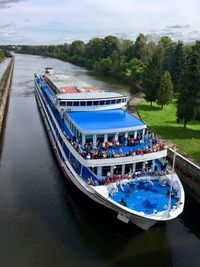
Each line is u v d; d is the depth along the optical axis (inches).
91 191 1090.1
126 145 1258.6
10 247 959.6
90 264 906.7
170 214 967.0
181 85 2006.6
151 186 1122.0
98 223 1091.9
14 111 2684.5
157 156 1206.3
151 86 2728.8
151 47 6013.8
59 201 1221.1
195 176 1266.0
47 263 901.8
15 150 1737.2
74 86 2026.3
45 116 2233.0
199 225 1128.2
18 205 1184.2
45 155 1680.6
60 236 1018.1
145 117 2347.4
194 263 922.1
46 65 7608.3
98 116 1441.9
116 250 967.0
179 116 2021.4
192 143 1722.4
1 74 4928.6
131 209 980.6
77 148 1211.9
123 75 5324.8
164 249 976.3
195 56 1916.8
